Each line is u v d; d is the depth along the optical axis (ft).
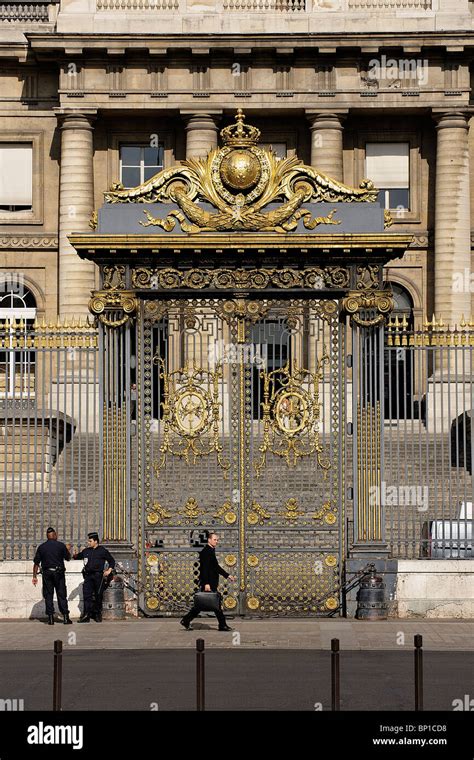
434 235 233.76
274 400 103.81
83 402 152.46
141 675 77.66
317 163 229.66
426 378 104.42
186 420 116.57
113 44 226.58
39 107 236.22
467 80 229.66
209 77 229.66
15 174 236.84
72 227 230.07
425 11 228.22
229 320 102.58
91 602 101.45
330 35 225.35
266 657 84.17
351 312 101.76
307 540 104.06
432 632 94.73
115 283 102.32
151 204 102.12
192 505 102.99
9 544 112.68
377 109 229.86
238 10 230.48
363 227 101.24
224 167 101.19
